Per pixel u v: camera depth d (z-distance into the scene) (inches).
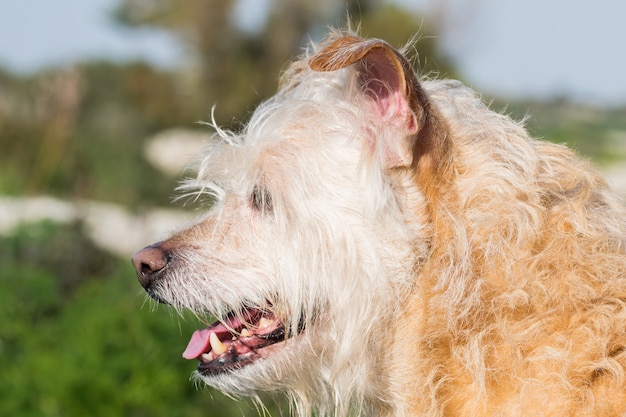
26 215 559.8
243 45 935.7
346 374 165.5
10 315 336.8
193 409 279.9
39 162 753.0
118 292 347.9
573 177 159.8
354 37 158.2
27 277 364.2
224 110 892.6
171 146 876.6
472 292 152.2
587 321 145.2
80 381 278.5
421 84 168.9
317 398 176.9
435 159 159.8
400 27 733.9
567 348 143.0
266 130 175.0
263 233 172.1
